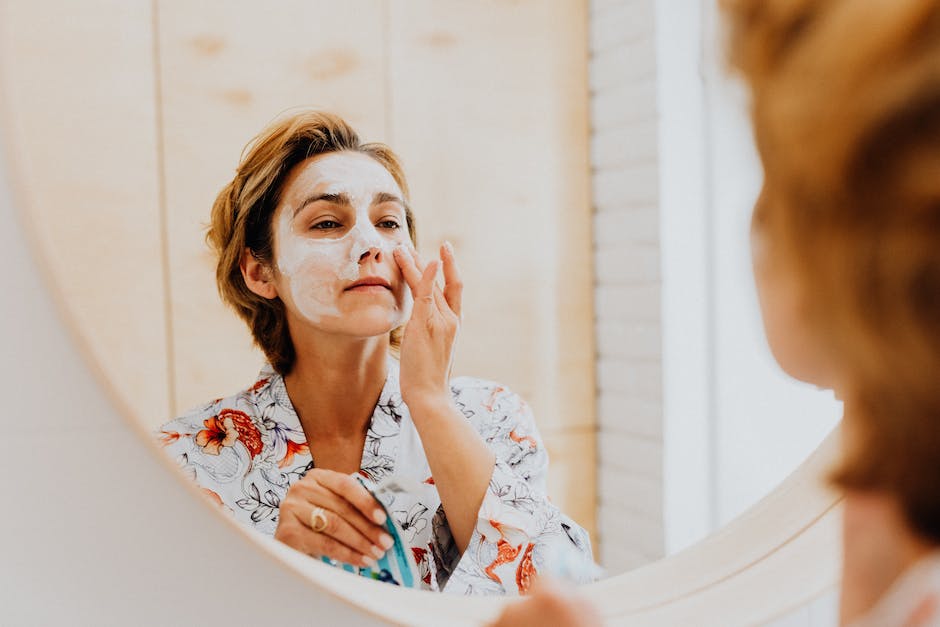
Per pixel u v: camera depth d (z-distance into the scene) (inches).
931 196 7.0
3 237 12.4
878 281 7.4
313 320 33.5
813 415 50.0
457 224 48.8
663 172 46.5
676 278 47.2
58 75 38.7
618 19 49.2
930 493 8.3
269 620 14.0
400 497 30.4
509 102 49.9
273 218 34.0
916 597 8.9
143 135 41.3
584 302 52.9
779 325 9.6
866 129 7.2
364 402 33.8
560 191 51.6
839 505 17.6
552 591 14.5
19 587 12.8
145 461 13.2
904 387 7.7
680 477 47.9
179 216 42.4
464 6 48.3
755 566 18.0
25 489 12.8
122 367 41.6
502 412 35.6
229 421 32.5
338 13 45.3
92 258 40.5
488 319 50.0
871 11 7.1
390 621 14.7
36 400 12.7
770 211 8.7
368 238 33.8
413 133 47.3
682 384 47.9
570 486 53.2
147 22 41.1
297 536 25.5
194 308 42.9
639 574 18.7
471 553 28.1
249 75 43.6
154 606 13.4
